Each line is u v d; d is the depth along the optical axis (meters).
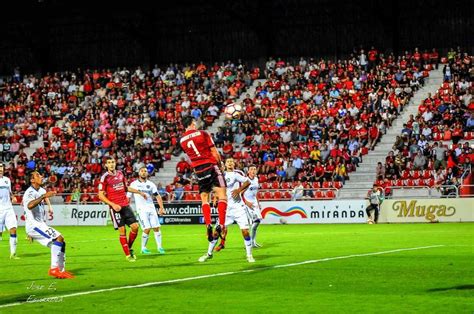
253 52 67.88
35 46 75.12
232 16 64.56
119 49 73.38
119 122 61.78
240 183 24.17
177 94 63.28
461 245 26.25
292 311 12.74
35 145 64.81
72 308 13.38
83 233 41.22
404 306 12.98
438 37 61.12
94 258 23.95
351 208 46.75
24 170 59.03
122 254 25.59
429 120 51.66
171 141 58.12
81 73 74.06
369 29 63.38
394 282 16.08
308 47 65.56
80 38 74.75
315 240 30.73
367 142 52.41
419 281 16.17
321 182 49.59
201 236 36.09
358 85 57.22
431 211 44.84
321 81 59.25
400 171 47.69
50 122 64.88
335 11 64.50
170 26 70.94
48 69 75.75
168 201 51.28
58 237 18.30
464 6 60.31
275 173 51.56
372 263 20.20
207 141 19.89
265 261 21.39
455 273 17.55
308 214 47.81
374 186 46.59
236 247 27.38
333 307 13.05
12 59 77.69
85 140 60.62
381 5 61.34
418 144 49.38
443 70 56.00
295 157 51.41
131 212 23.08
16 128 65.75
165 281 17.02
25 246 31.44
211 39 69.44
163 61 71.50
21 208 54.66
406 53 59.25
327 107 55.69
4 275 19.28
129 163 56.78
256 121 56.62
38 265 22.30
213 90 61.97
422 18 61.50
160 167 57.09
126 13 72.81
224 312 12.77
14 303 14.08
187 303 13.74
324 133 52.94
